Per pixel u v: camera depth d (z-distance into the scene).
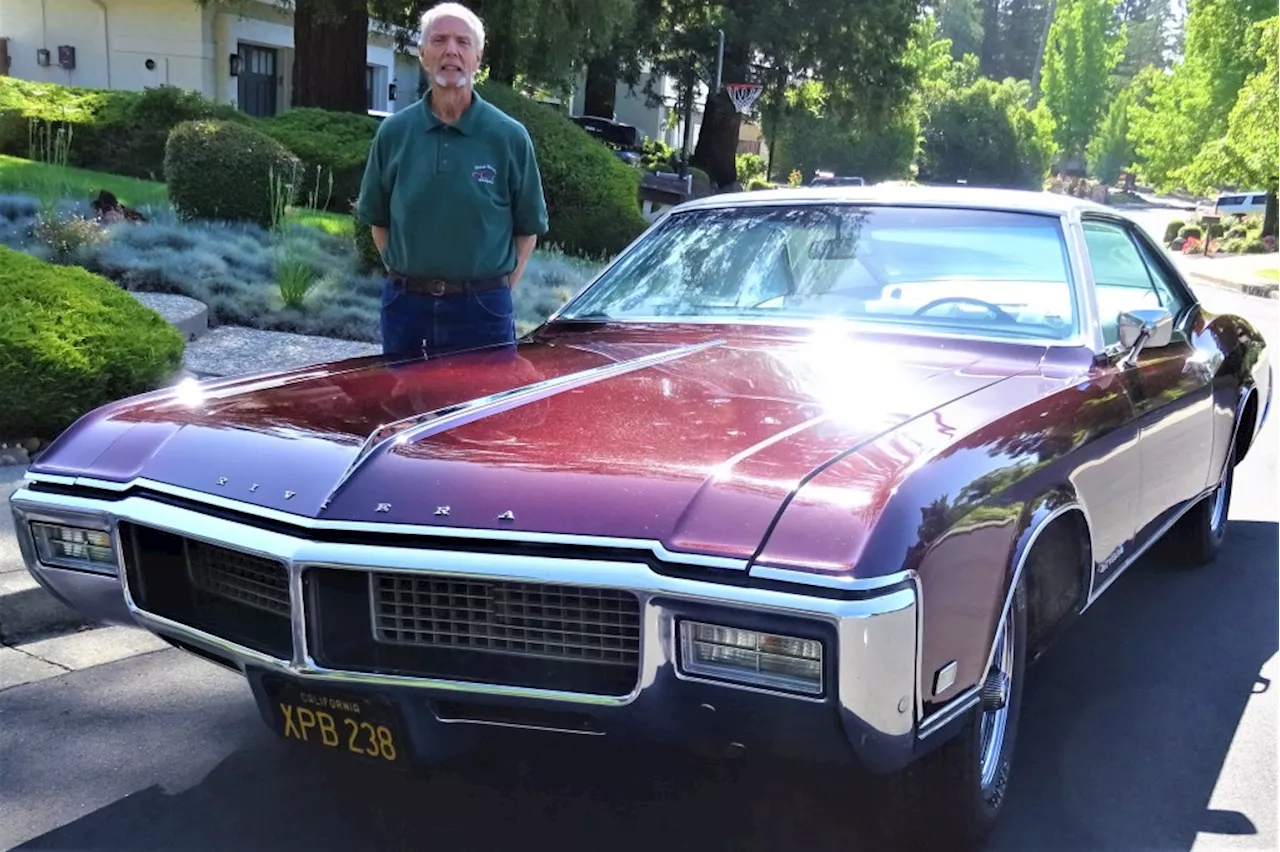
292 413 2.59
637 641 2.02
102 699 3.26
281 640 2.26
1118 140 81.00
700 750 2.11
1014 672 2.60
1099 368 3.14
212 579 2.40
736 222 3.95
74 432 2.67
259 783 2.82
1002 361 3.12
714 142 27.70
